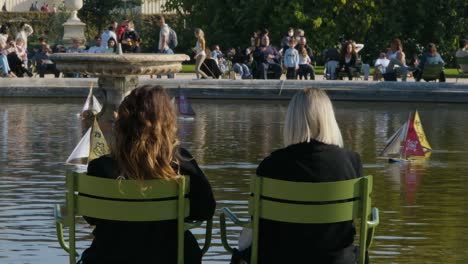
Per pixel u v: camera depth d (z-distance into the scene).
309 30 40.44
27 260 9.25
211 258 9.36
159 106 6.61
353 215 6.83
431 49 30.86
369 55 41.12
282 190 6.76
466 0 41.84
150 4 54.66
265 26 41.19
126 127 6.59
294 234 6.77
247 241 7.04
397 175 14.37
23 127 20.39
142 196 6.64
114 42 33.75
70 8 42.97
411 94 27.80
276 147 17.38
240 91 28.20
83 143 15.27
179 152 6.73
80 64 19.97
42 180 13.74
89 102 21.48
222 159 15.84
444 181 13.84
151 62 20.02
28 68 34.91
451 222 11.04
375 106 26.56
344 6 40.47
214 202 6.86
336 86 28.08
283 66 33.78
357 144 18.02
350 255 6.79
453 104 27.42
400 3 41.22
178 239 6.73
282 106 26.38
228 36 42.09
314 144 6.80
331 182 6.72
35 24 50.91
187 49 44.69
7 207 11.77
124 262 6.68
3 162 15.39
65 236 10.26
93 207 6.73
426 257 9.47
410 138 16.16
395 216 11.34
